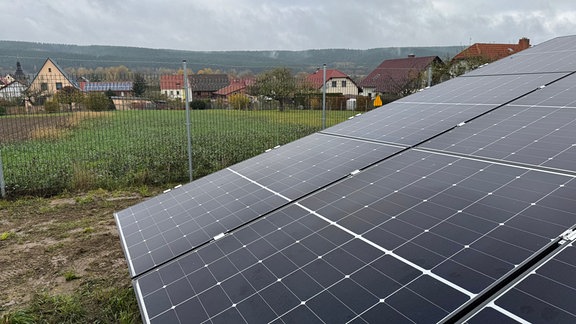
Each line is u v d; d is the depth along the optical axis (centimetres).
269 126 1593
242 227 455
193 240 461
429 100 785
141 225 558
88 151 1453
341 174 525
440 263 297
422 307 262
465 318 242
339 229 388
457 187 398
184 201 604
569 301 232
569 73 666
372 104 1736
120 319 515
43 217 922
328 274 327
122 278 639
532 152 427
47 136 1507
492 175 401
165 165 1270
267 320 296
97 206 1000
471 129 549
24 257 716
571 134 439
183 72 1097
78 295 588
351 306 284
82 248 747
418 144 551
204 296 348
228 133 1577
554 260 265
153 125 1619
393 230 358
